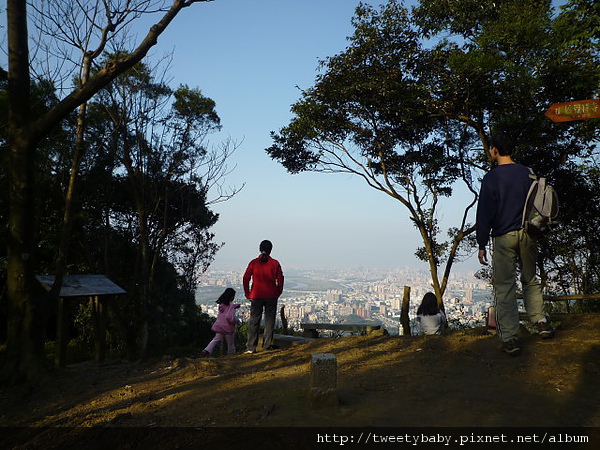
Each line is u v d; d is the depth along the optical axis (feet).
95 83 17.98
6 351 17.48
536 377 11.30
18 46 17.80
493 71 29.35
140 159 31.89
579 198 31.55
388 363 14.14
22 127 17.90
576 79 27.86
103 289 21.80
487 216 12.79
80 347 35.01
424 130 39.88
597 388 10.23
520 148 32.17
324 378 10.58
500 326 13.10
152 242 40.06
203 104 38.96
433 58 34.53
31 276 17.97
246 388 13.10
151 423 11.15
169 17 18.88
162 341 38.88
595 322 15.06
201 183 37.68
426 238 40.81
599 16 25.35
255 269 22.47
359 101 36.76
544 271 33.35
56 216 31.45
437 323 19.30
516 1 30.99
